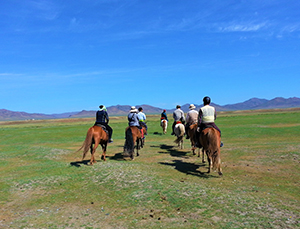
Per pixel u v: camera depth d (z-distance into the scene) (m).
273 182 8.55
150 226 5.45
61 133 33.56
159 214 6.09
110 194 7.93
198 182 8.59
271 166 10.71
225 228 5.06
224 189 7.71
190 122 13.94
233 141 19.92
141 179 9.02
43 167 12.25
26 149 18.30
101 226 5.69
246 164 11.23
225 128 30.09
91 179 9.68
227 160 12.33
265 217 5.50
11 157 15.80
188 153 15.27
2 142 25.20
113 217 6.16
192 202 6.62
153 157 14.17
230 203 6.43
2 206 7.46
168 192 7.50
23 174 11.16
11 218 6.50
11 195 8.44
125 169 10.52
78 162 12.91
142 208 6.57
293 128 26.20
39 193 8.52
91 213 6.55
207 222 5.40
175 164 11.90
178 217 5.80
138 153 15.38
